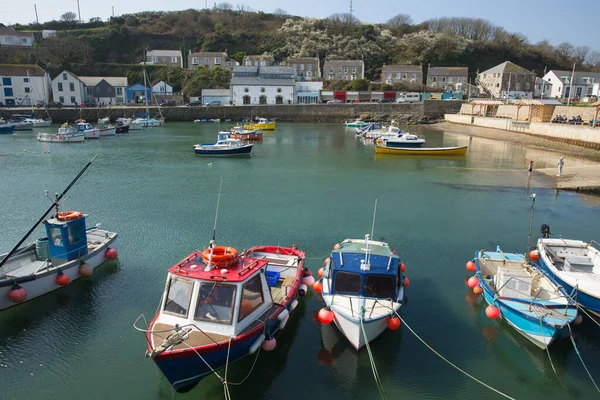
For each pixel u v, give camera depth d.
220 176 34.94
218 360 9.69
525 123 60.69
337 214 24.20
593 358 11.56
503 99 87.25
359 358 11.47
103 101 97.19
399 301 12.02
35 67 91.50
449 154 46.62
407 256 18.20
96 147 51.56
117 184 31.38
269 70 104.06
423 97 104.00
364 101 104.44
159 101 100.56
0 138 59.28
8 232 20.86
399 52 131.88
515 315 11.95
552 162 41.81
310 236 20.52
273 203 26.47
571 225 22.59
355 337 11.06
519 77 106.00
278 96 101.12
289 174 36.19
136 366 11.10
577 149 48.22
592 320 13.05
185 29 138.00
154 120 78.94
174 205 25.69
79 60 110.00
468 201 27.34
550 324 11.07
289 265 14.32
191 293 10.14
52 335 12.28
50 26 131.75
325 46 129.62
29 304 13.71
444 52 128.62
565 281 13.71
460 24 151.62
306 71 118.75
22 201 26.25
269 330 11.02
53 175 34.28
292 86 101.06
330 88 108.31
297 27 139.88
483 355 11.66
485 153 48.72
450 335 12.51
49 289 14.18
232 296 10.11
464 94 109.81
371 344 12.00
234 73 102.75
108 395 10.10
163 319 10.21
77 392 10.17
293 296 12.73
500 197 28.39
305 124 88.69
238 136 59.00
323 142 59.38
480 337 12.42
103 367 11.04
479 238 20.52
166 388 10.39
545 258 15.14
